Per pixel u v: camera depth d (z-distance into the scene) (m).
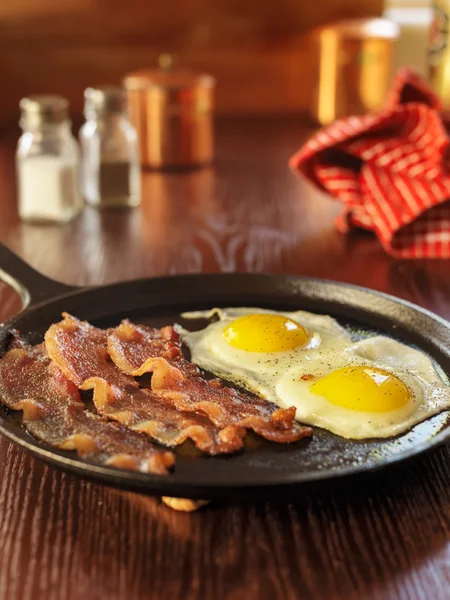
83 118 0.84
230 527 0.22
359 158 0.53
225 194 0.60
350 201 0.50
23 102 0.53
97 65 0.86
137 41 0.86
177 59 0.87
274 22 0.86
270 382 0.29
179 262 0.45
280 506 0.23
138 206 0.57
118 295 0.36
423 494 0.24
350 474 0.21
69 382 0.27
